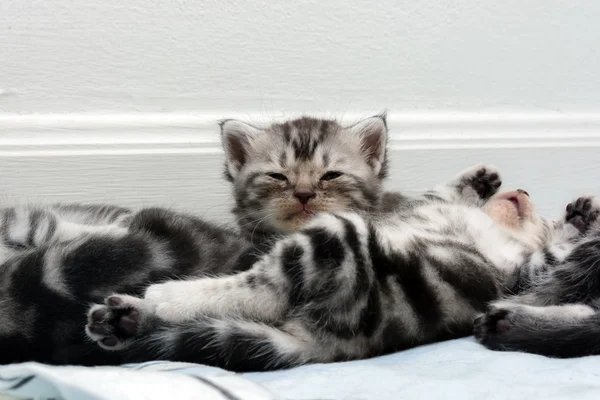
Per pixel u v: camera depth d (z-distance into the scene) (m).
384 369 0.31
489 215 0.41
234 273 0.36
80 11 0.46
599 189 0.50
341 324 0.34
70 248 0.34
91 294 0.34
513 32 0.49
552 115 0.50
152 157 0.46
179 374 0.29
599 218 0.40
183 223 0.37
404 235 0.36
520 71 0.50
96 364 0.33
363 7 0.48
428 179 0.49
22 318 0.33
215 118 0.47
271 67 0.48
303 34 0.48
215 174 0.47
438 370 0.31
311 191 0.42
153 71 0.47
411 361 0.32
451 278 0.35
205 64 0.47
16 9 0.45
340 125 0.45
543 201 0.50
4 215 0.38
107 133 0.46
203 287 0.34
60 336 0.33
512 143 0.49
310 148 0.43
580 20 0.50
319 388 0.30
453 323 0.35
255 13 0.47
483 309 0.35
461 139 0.49
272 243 0.36
